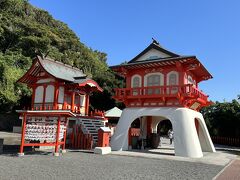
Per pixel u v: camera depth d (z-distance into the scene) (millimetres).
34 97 28391
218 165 16484
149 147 26297
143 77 23906
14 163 14266
